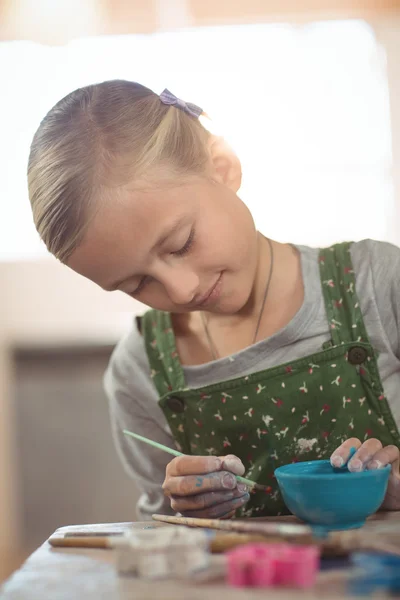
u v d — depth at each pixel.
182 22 3.11
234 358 1.22
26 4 3.13
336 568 0.73
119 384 1.34
